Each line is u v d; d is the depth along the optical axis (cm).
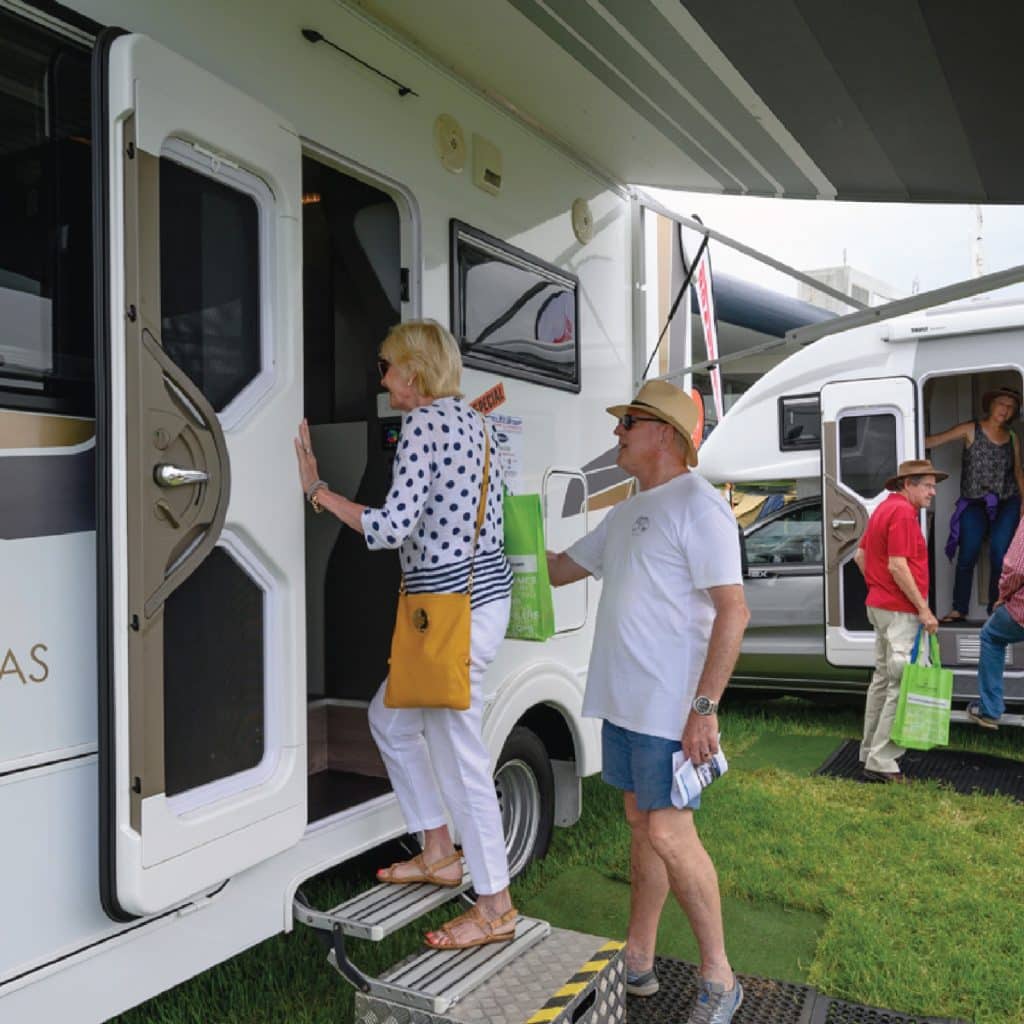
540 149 359
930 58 306
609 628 263
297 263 237
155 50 194
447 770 249
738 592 244
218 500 209
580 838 401
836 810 442
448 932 244
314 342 347
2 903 177
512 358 339
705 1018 256
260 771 227
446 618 238
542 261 359
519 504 265
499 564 256
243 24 231
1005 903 343
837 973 296
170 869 196
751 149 394
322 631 325
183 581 200
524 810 360
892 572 477
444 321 302
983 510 640
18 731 180
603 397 406
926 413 689
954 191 461
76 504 192
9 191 183
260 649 229
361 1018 229
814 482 628
